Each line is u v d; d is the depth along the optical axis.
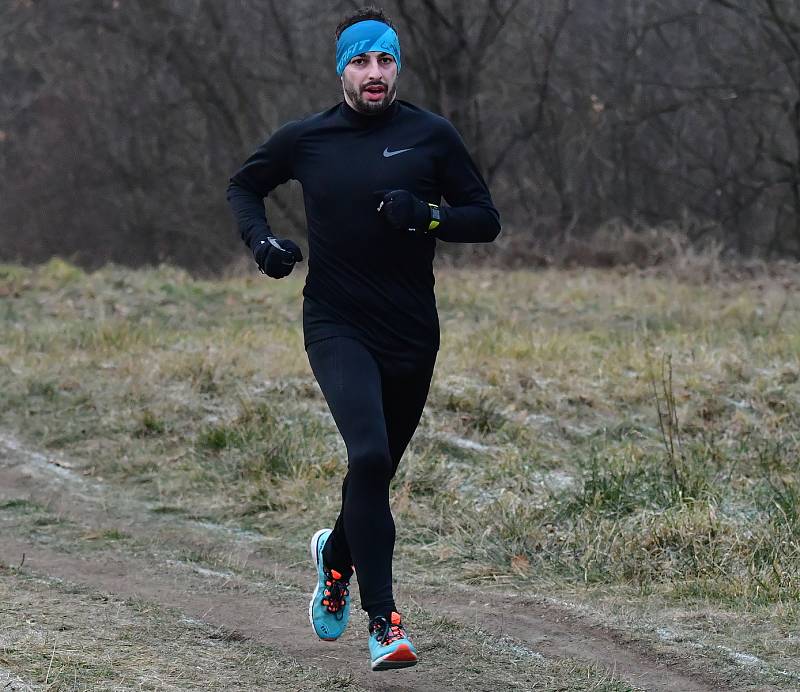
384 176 8.74
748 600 10.92
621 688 8.84
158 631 9.66
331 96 57.72
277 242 8.71
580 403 17.84
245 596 11.12
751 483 13.89
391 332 8.79
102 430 17.16
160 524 13.88
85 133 64.44
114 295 28.97
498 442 16.30
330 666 9.17
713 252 37.62
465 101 52.69
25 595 10.48
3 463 16.14
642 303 29.05
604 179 58.28
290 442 15.88
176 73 59.56
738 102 53.84
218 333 23.31
